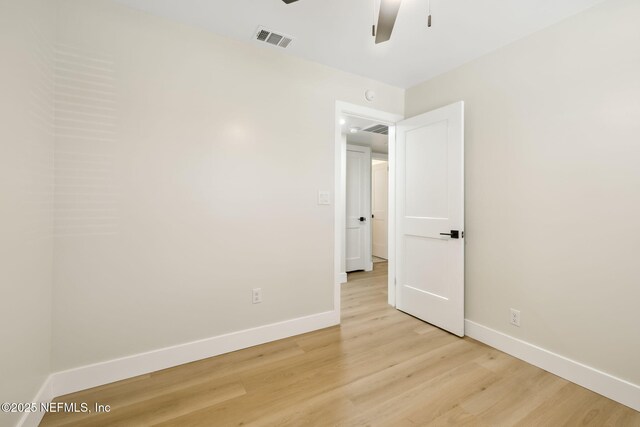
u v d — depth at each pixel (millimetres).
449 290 2344
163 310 1801
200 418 1377
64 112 1520
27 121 1226
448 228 2336
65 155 1524
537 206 1867
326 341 2199
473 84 2270
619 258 1520
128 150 1684
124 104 1670
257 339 2131
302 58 2297
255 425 1335
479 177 2221
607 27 1562
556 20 1767
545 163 1826
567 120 1724
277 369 1806
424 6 1646
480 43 2045
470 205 2287
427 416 1398
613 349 1536
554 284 1784
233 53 2020
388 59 2299
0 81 1021
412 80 2689
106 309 1637
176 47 1823
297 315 2318
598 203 1595
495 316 2111
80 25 1561
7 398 1070
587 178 1638
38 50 1320
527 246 1921
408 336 2293
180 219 1843
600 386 1567
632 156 1475
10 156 1092
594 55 1610
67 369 1543
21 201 1181
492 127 2129
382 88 2750
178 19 1809
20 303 1173
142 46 1721
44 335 1415
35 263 1312
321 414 1409
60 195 1514
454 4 1629
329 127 2445
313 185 2377
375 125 3723
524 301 1938
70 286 1544
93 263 1598
